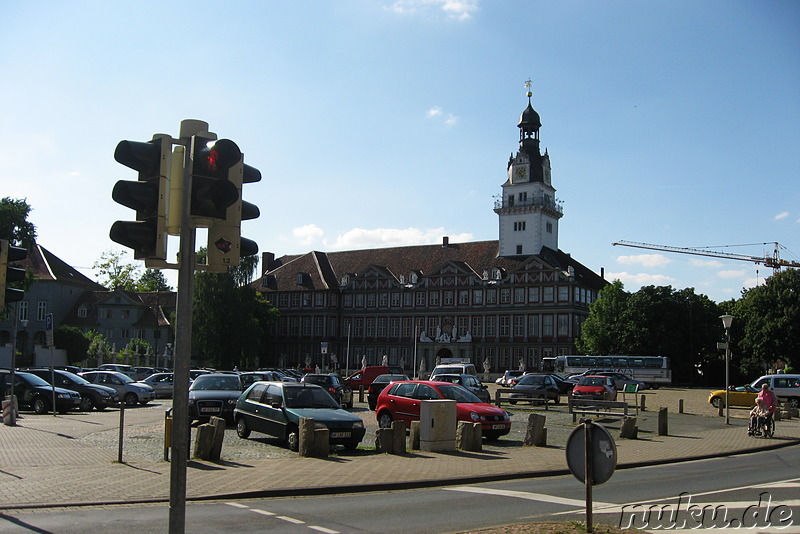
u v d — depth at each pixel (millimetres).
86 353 81188
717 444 26031
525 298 102938
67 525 11023
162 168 7332
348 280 118688
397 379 39750
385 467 18172
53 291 97500
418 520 11688
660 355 89375
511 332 103688
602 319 93312
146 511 12352
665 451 23656
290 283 121750
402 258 118000
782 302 84125
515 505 13133
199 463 18125
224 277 89688
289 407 22109
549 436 27156
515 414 36750
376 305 115750
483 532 9891
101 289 109188
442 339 108562
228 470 16984
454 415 22359
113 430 25766
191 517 11852
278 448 21844
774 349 83812
